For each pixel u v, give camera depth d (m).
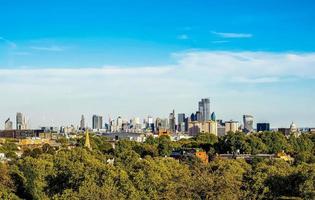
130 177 183.00
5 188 197.12
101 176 174.62
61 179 190.12
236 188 158.50
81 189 153.50
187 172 199.88
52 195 184.75
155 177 181.00
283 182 177.75
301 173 176.50
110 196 150.75
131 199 159.75
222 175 177.38
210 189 150.12
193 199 149.00
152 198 165.75
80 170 184.25
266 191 173.12
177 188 156.62
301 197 168.75
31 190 198.62
